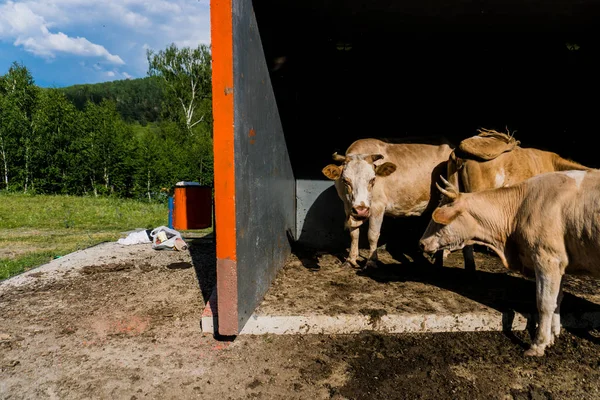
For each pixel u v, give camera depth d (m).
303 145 6.95
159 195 18.19
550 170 4.61
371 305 3.98
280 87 5.35
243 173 3.53
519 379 3.05
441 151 5.23
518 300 4.14
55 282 5.17
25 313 4.23
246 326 3.72
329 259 5.90
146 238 7.41
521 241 3.39
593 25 5.08
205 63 37.72
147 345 3.55
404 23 5.05
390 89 6.99
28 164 18.73
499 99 7.11
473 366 3.21
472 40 5.71
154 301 4.52
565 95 6.86
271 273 4.66
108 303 4.48
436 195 5.23
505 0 4.28
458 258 6.04
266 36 4.48
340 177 4.49
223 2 3.14
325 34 5.47
